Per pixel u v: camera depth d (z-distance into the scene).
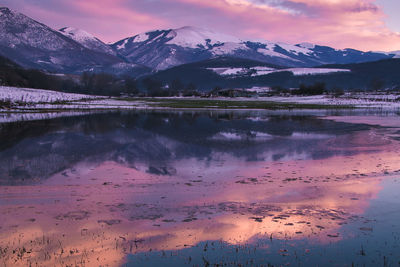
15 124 30.52
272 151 16.81
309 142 19.98
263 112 54.03
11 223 7.33
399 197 9.10
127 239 6.68
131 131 25.66
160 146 18.36
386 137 22.20
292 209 8.29
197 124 32.09
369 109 63.50
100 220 7.54
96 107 63.22
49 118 38.03
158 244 6.50
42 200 8.88
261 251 6.25
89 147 17.95
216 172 12.23
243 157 15.20
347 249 6.29
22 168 12.83
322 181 10.84
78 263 5.81
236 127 29.12
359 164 13.52
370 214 7.93
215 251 6.25
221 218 7.71
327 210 8.21
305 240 6.67
